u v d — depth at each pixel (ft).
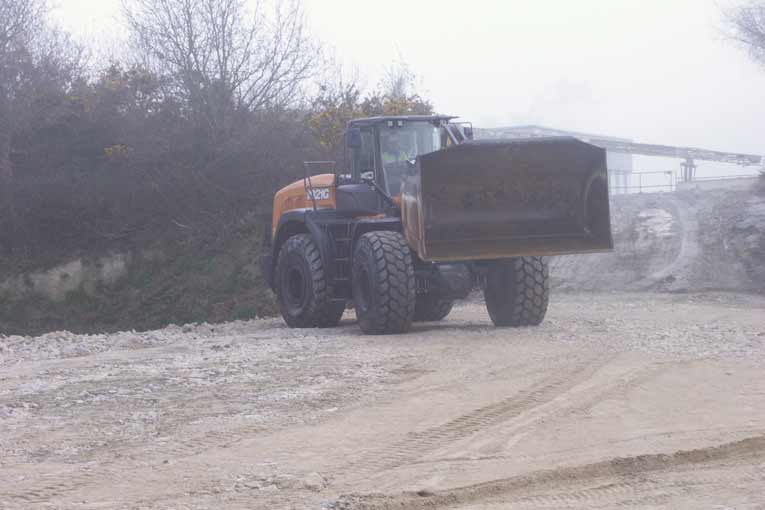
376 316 47.44
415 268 49.57
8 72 112.88
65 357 45.44
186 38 114.73
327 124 111.65
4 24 114.11
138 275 105.19
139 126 112.78
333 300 53.16
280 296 58.13
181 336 54.19
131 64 118.83
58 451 25.25
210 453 24.48
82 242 108.99
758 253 92.02
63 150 114.52
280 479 21.79
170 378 35.94
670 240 104.68
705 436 24.68
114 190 111.14
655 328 47.88
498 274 50.60
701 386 31.45
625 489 20.52
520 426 26.58
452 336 46.03
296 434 26.30
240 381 34.88
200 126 113.60
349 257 53.11
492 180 46.42
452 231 46.57
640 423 26.48
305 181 58.18
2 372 39.04
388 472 22.20
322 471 22.44
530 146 46.03
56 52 119.96
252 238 105.40
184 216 110.01
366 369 36.68
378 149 51.62
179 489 21.26
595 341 42.75
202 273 103.14
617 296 78.28
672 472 21.76
